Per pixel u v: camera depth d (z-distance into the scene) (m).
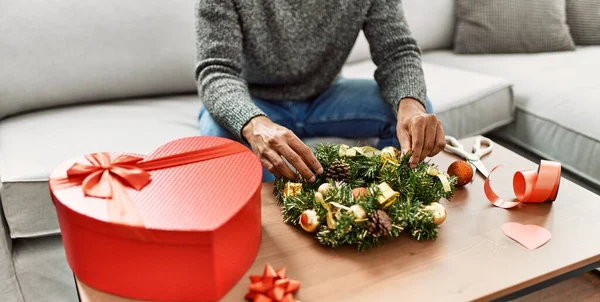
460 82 1.64
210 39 1.14
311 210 0.80
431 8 2.01
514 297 0.73
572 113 1.46
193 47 1.54
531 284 0.73
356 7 1.26
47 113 1.40
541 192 0.90
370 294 0.69
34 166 1.11
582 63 1.78
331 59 1.31
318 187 0.89
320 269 0.74
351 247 0.79
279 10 1.19
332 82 1.40
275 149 0.90
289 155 0.88
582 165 1.42
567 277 0.77
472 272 0.74
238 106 1.04
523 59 1.89
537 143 1.57
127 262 0.67
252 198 0.71
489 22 1.95
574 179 1.47
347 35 1.28
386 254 0.78
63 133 1.28
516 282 0.72
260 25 1.19
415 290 0.70
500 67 1.81
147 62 1.48
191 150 0.81
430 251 0.78
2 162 1.13
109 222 0.64
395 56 1.26
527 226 0.84
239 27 1.18
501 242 0.81
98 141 1.25
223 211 0.67
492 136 1.76
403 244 0.80
